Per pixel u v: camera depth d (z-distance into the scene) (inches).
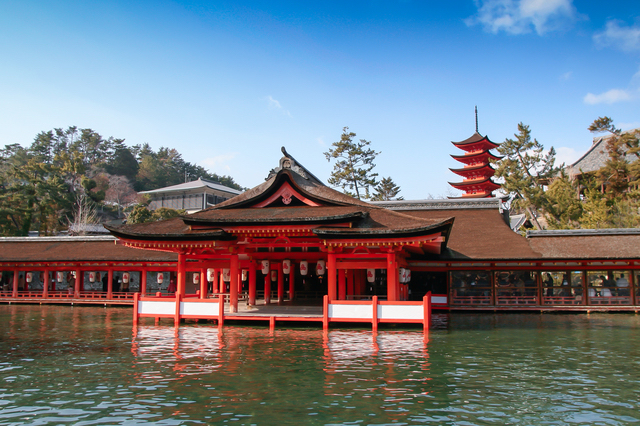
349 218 919.7
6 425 386.9
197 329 922.7
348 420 398.6
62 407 431.5
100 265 1601.9
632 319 1142.3
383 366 593.0
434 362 617.9
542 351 701.3
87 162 4429.1
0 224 2549.2
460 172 2704.2
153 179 4731.8
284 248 1118.4
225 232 966.4
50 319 1144.2
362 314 888.3
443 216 1649.9
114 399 454.9
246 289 1681.8
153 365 596.4
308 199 1081.4
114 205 3880.4
